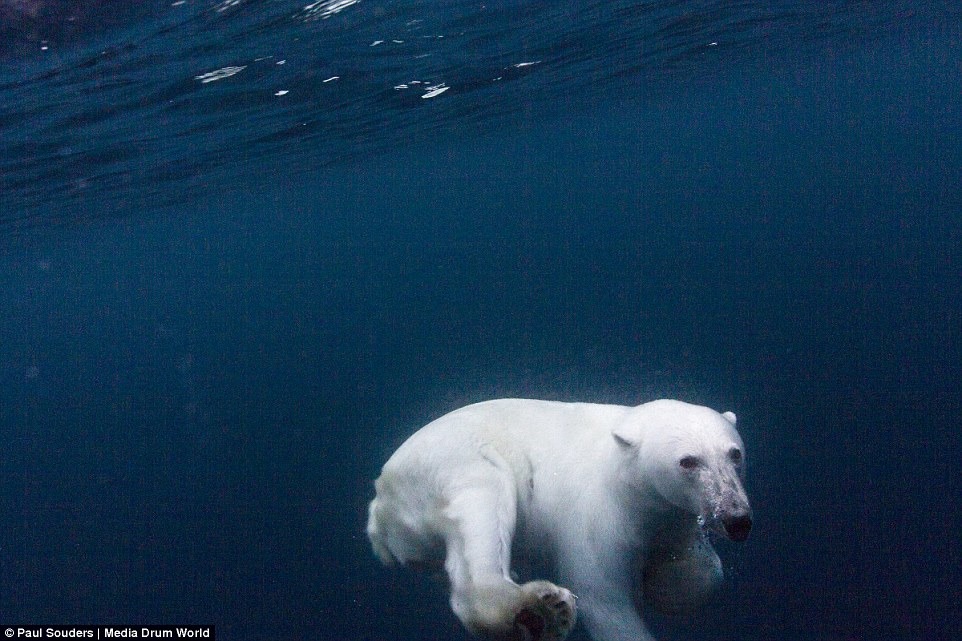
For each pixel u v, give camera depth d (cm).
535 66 1688
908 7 2066
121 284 6988
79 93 1022
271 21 894
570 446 442
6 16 690
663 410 399
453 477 409
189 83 1114
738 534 345
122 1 716
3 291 4528
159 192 2328
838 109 5944
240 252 6950
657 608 447
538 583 329
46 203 1953
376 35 1085
